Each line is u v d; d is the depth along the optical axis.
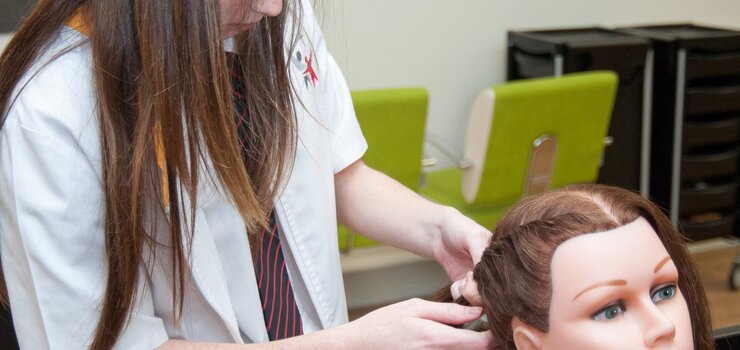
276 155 0.91
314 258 1.05
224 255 0.94
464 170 2.21
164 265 0.87
